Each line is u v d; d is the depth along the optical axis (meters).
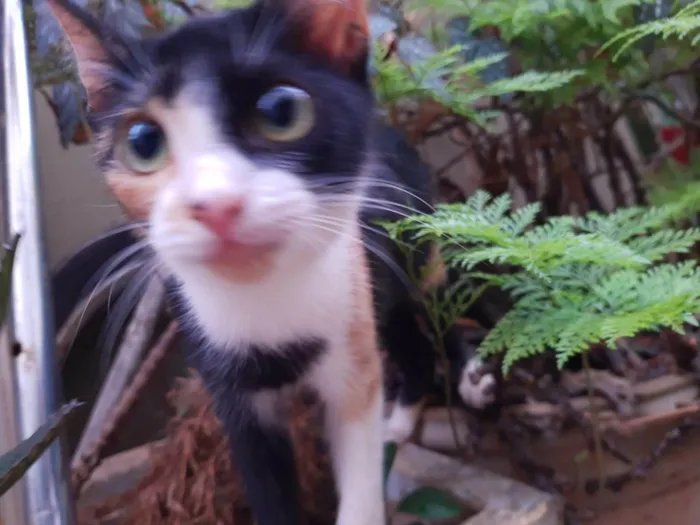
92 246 0.33
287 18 0.24
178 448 0.33
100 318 0.38
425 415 0.40
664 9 0.40
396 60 0.36
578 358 0.42
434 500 0.33
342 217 0.25
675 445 0.38
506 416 0.39
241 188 0.21
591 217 0.33
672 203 0.35
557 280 0.29
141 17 0.35
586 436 0.38
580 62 0.42
